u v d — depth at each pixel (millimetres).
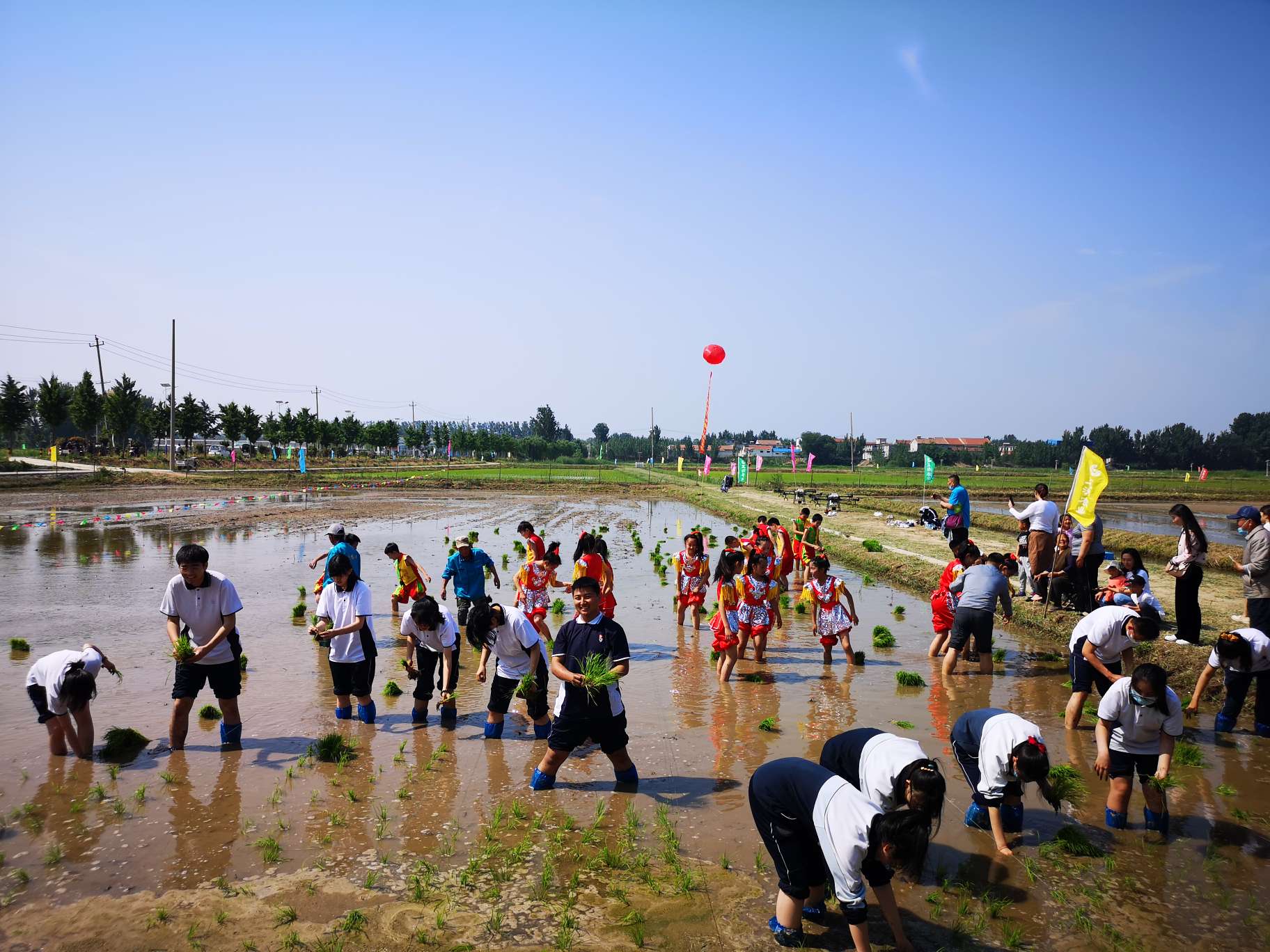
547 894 5215
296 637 12641
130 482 53219
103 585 16922
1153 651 10688
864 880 4539
